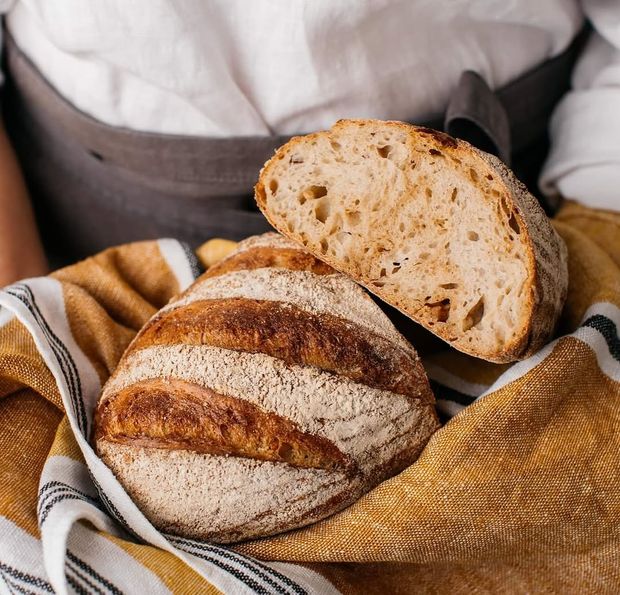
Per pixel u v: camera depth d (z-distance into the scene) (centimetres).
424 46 60
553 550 49
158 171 66
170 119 63
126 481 48
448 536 47
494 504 47
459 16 60
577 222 65
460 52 62
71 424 49
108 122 65
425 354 56
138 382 49
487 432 48
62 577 43
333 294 51
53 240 84
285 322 49
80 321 57
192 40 57
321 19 56
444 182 50
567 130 67
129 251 62
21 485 49
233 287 51
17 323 55
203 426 46
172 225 71
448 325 51
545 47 66
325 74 59
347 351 48
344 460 47
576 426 49
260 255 54
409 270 51
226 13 57
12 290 55
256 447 46
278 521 47
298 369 48
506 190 48
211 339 48
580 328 51
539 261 49
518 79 66
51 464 49
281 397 47
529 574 50
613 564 49
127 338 57
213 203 67
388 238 52
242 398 47
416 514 46
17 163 76
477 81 61
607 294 53
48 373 53
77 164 73
